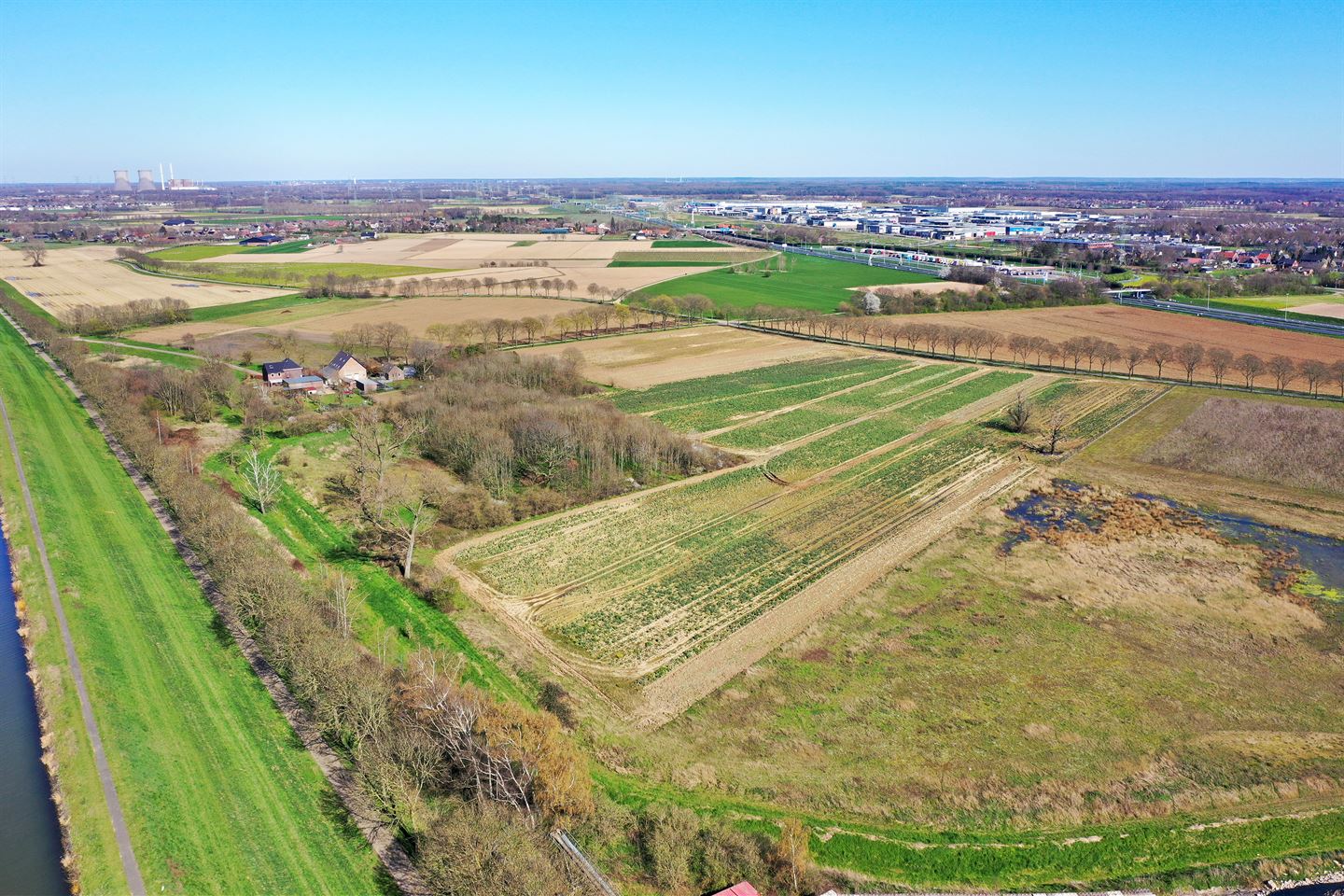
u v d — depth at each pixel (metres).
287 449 123.06
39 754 58.66
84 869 47.69
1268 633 77.31
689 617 80.31
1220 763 60.06
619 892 49.00
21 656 70.94
